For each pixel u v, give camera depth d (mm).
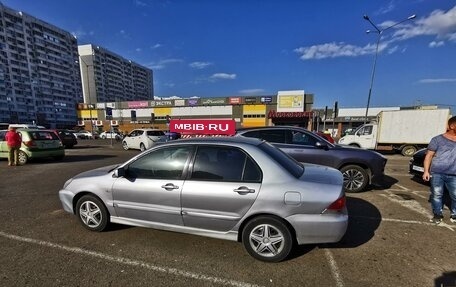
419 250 3281
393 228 3959
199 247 3367
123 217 3639
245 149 3160
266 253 3004
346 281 2654
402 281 2654
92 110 63500
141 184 3426
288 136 6312
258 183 2984
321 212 2818
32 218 4406
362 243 3467
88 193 3855
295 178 3014
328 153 5949
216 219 3107
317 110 47969
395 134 14617
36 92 87375
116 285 2602
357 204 5125
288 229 2914
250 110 52375
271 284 2615
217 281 2664
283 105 49125
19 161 10508
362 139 15523
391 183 6961
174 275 2766
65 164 10625
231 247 3365
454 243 3467
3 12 77375
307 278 2707
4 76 77625
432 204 4234
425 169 4250
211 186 3094
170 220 3346
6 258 3109
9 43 79188
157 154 3475
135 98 124625
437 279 2689
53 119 93500
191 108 56062
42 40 89125
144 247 3369
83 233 3801
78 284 2617
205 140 3408
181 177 3277
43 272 2822
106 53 104312
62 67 96812
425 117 13984
